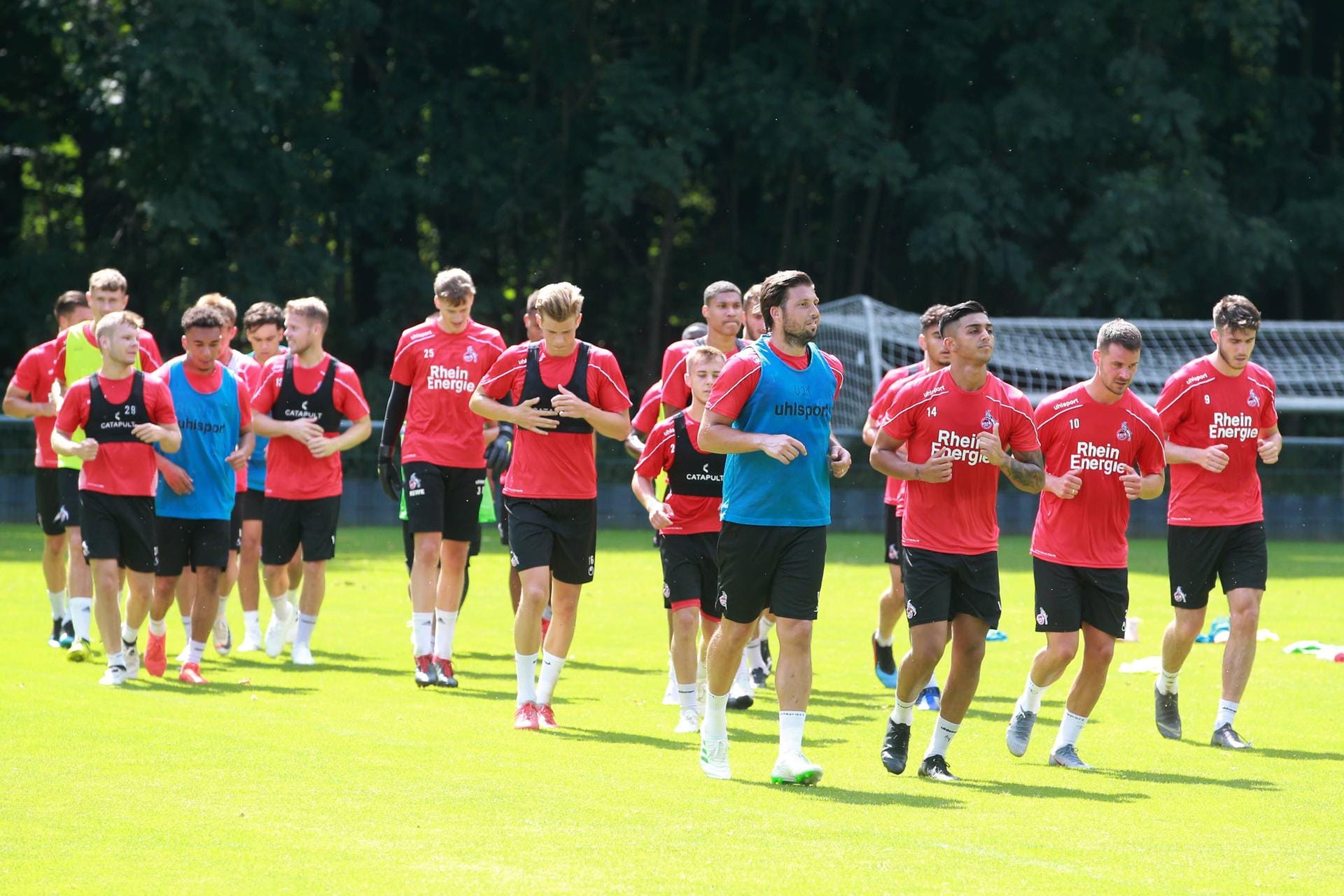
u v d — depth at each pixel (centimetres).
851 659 3334
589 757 2103
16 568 5000
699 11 9862
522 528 2352
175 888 1401
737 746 2242
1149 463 2158
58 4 8425
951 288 10675
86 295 3259
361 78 10344
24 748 2083
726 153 10475
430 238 10944
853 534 8012
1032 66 9488
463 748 2153
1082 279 9338
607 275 10800
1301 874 1512
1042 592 2156
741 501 1936
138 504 2708
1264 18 9294
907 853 1569
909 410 1970
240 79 8612
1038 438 2164
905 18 9744
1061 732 2153
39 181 10362
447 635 2838
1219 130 10675
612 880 1440
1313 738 2397
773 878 1458
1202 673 3181
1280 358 9331
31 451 7475
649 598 4522
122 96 8412
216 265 9381
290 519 3047
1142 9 9469
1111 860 1561
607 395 2386
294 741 2170
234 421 2805
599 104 10144
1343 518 8138
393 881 1428
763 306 1947
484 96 10156
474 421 2822
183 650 3281
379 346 9869
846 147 9306
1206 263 9550
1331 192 10319
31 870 1462
